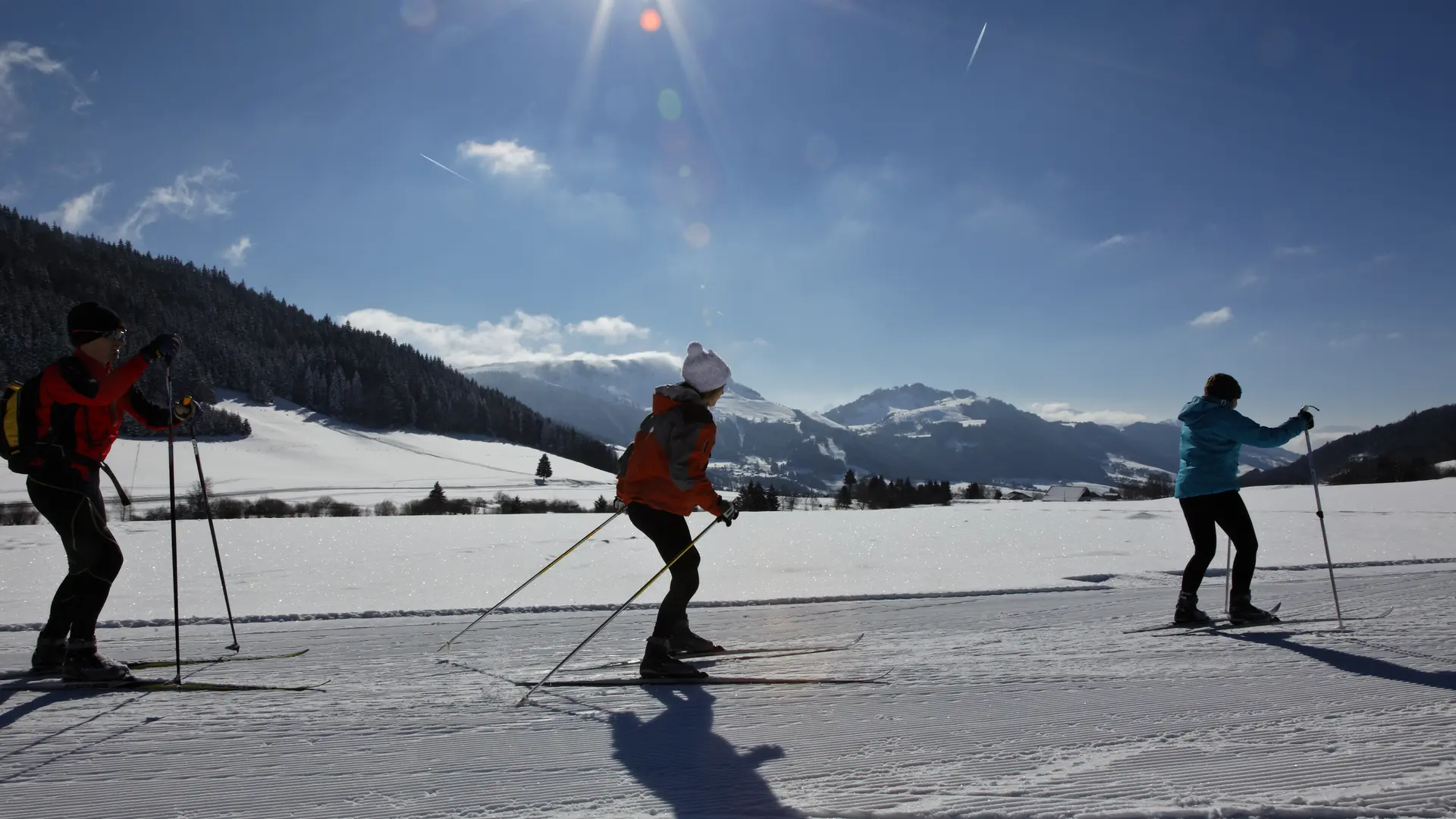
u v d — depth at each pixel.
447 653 4.57
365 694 3.56
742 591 6.84
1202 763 2.54
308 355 146.25
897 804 2.25
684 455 3.77
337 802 2.36
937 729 2.96
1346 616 5.10
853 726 3.01
